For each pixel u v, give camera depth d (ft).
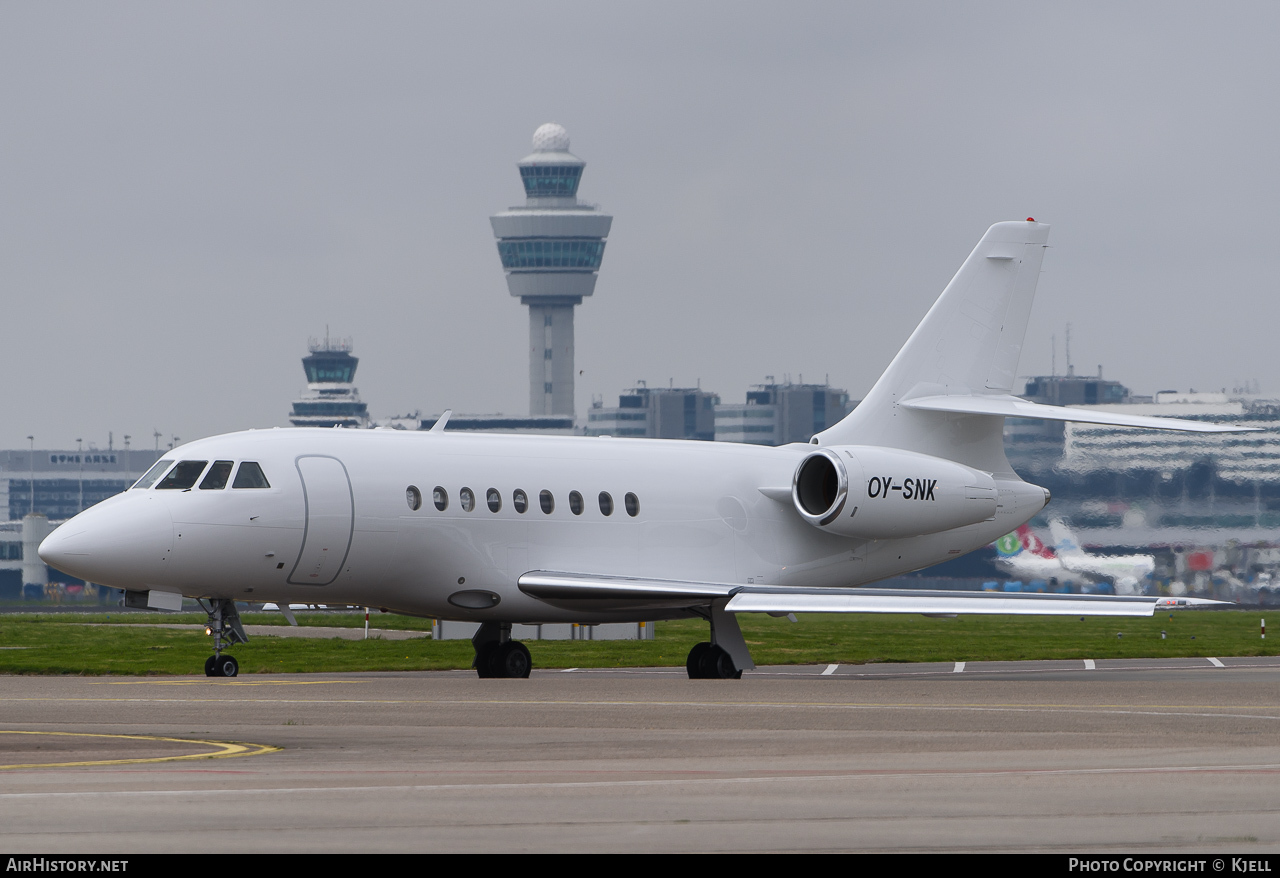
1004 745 204.44
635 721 240.94
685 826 136.77
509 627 386.93
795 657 472.85
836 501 403.13
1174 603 343.05
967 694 305.32
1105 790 158.40
